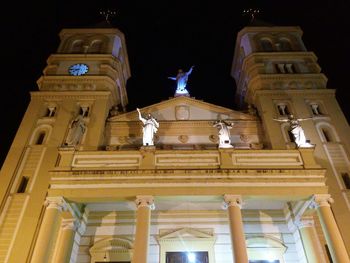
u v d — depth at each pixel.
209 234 22.14
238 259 16.95
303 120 28.16
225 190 19.61
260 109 29.47
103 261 21.42
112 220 23.11
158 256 21.50
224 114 29.61
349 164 25.08
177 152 21.55
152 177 20.06
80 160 21.38
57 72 32.25
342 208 22.33
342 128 27.59
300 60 33.84
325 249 20.72
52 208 19.03
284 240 22.28
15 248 20.52
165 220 23.02
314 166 20.69
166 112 29.78
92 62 33.16
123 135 28.28
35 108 29.00
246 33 37.19
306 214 20.98
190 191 19.61
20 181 24.02
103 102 29.34
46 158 25.23
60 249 19.78
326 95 30.17
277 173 20.23
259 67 32.50
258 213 23.39
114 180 20.02
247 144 27.83
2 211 22.17
